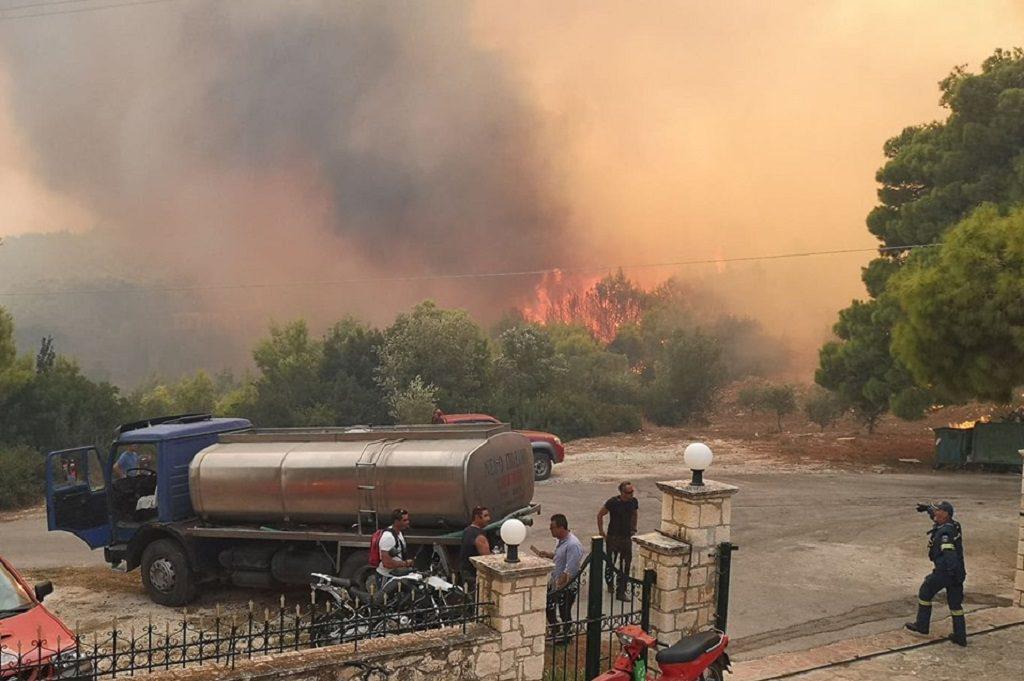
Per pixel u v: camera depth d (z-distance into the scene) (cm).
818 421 3484
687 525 849
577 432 3409
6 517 2248
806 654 946
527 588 693
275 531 1159
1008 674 885
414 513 1090
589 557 786
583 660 902
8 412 2900
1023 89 2439
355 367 4059
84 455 1327
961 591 983
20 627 752
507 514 1141
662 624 839
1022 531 1134
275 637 1012
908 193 2905
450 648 661
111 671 587
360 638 714
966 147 2600
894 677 875
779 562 1394
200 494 1198
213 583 1338
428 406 3450
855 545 1509
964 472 2359
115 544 1302
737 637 1027
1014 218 1388
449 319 4041
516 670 691
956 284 1370
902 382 2592
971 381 1405
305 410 3784
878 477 2280
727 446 2933
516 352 4219
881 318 2580
